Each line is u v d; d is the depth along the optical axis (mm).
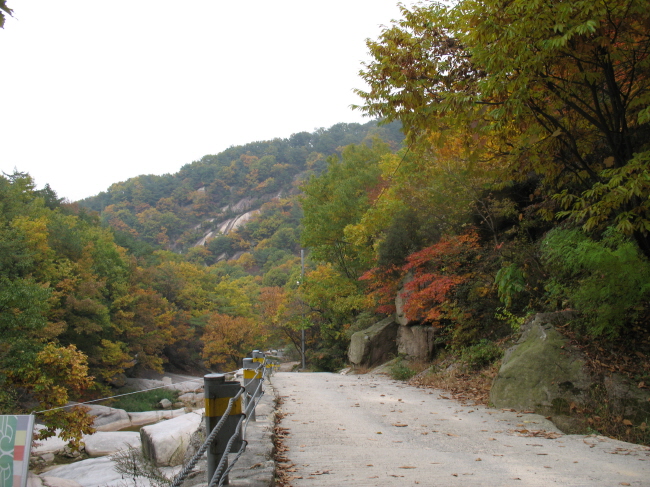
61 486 10602
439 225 22047
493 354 14445
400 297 23469
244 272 167500
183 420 11234
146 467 7934
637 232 8391
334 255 34312
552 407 9109
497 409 9945
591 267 9133
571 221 12180
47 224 45125
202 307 80812
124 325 50406
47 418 13516
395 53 9234
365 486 4559
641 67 8070
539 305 14055
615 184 7086
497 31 7660
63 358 14867
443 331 19781
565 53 7652
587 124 9516
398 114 9250
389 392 13891
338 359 34375
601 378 8969
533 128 8914
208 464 3344
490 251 17047
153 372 60219
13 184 56281
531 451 6355
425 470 5262
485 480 4828
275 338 50500
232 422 3371
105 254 54156
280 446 6422
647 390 8398
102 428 27562
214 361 64000
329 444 6723
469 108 8719
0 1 3043
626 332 9648
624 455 6133
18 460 3697
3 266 31547
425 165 18016
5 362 14594
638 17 7219
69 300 40094
